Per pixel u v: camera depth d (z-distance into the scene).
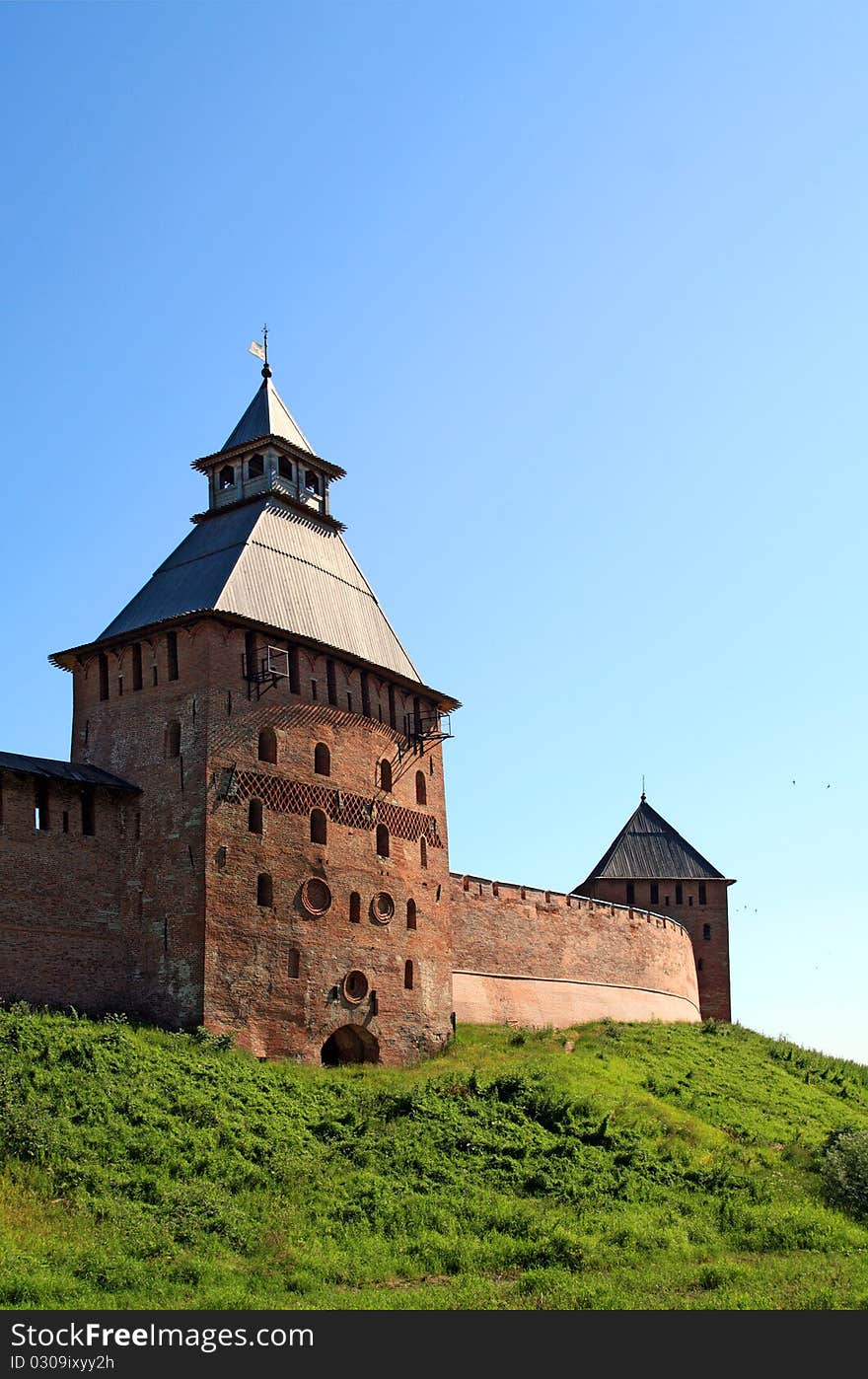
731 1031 89.12
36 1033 44.78
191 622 56.78
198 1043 50.03
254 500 65.94
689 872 106.81
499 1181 42.47
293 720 59.00
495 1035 68.50
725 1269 34.56
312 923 57.16
